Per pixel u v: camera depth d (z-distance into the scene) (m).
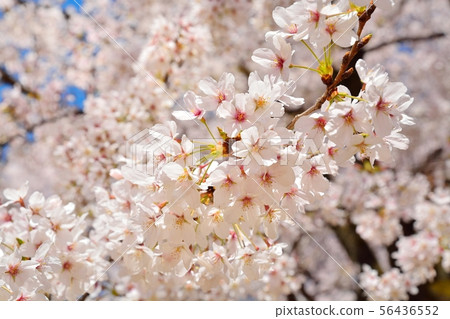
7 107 4.86
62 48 5.09
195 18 3.49
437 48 6.61
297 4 1.37
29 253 1.59
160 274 1.83
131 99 3.19
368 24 5.42
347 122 1.33
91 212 2.81
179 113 1.46
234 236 1.60
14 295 1.51
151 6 4.70
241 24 3.82
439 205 4.12
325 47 1.42
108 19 4.79
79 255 1.68
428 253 3.88
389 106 1.34
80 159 3.07
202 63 3.61
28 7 5.10
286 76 1.45
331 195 4.18
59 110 4.84
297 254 4.43
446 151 5.84
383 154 1.39
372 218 4.35
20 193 1.85
